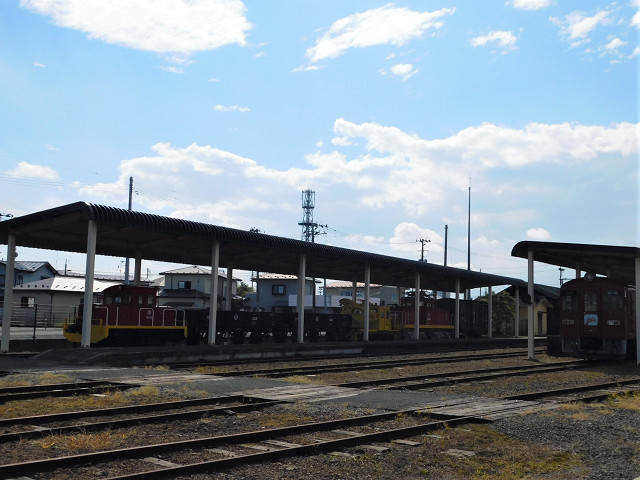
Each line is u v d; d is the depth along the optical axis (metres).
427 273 40.06
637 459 8.27
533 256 27.27
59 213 22.88
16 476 6.88
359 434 9.62
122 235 26.50
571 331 26.73
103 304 27.23
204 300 58.25
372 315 42.28
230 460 7.55
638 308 24.55
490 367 22.77
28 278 60.78
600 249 25.19
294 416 11.11
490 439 9.37
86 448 8.25
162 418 10.34
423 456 8.36
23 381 15.17
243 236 26.52
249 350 26.41
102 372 17.77
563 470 7.72
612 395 14.32
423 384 16.08
